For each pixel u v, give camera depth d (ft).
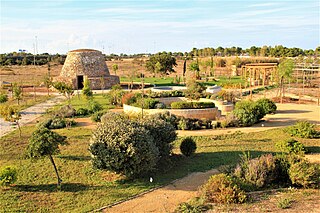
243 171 41.45
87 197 38.88
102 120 79.25
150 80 206.90
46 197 38.78
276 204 33.53
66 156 53.78
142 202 37.55
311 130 64.49
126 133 43.11
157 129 49.52
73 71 185.26
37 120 88.69
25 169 47.80
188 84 135.23
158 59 228.63
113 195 39.40
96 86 181.27
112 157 41.93
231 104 98.22
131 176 44.32
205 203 35.32
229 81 188.03
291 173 39.70
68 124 80.18
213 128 76.33
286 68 119.34
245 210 32.35
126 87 171.22
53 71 274.36
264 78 163.02
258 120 81.82
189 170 47.60
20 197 38.52
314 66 166.09
